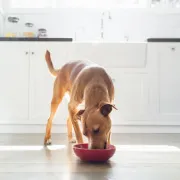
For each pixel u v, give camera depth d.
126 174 1.44
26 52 3.24
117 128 3.30
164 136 2.96
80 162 1.72
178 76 3.30
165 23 3.83
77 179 1.35
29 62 3.24
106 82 1.92
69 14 3.83
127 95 3.28
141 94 3.28
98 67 1.98
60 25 3.83
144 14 3.83
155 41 3.29
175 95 3.29
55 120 3.21
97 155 1.65
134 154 1.98
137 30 3.83
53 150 2.13
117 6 3.85
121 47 3.28
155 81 3.29
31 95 3.24
